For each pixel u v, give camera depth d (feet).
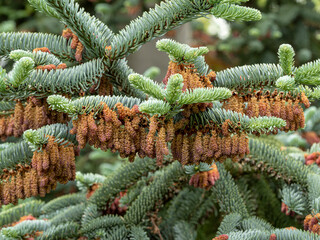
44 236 1.64
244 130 1.42
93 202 1.81
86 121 1.38
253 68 1.50
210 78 1.50
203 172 1.65
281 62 1.47
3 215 1.88
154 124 1.37
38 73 1.42
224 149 1.42
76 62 1.57
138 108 1.37
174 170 1.80
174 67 1.43
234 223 1.65
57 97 1.35
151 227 1.77
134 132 1.38
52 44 1.55
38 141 1.36
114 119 1.38
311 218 1.56
